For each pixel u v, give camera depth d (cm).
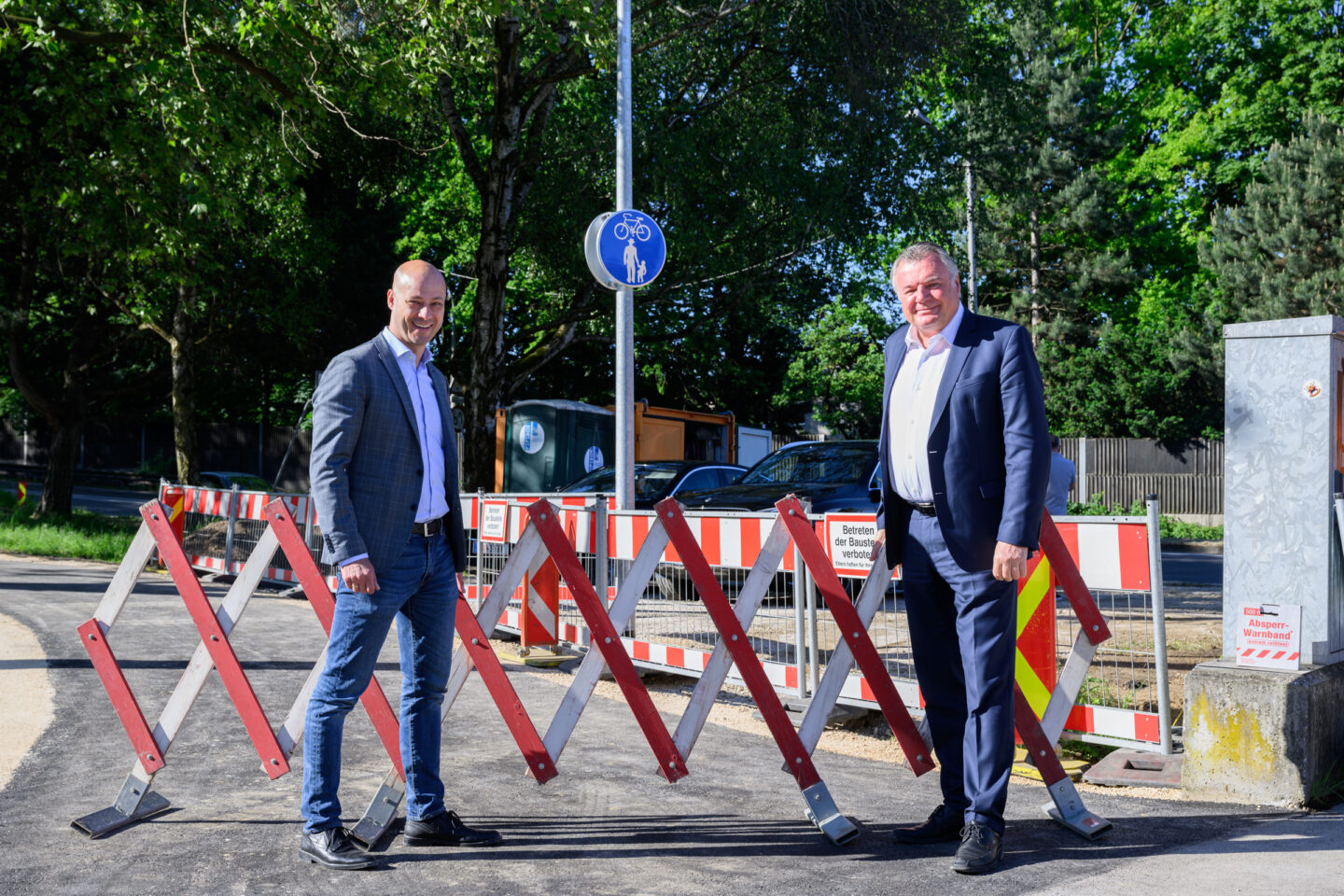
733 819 409
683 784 463
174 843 372
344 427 357
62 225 1795
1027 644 548
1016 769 525
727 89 1947
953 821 381
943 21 1814
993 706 362
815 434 4428
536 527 425
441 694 383
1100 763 521
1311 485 465
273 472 4216
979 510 368
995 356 370
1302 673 445
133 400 4297
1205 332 3381
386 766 489
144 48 1259
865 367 3738
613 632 426
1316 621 464
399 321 375
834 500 1164
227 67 1304
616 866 351
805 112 1886
